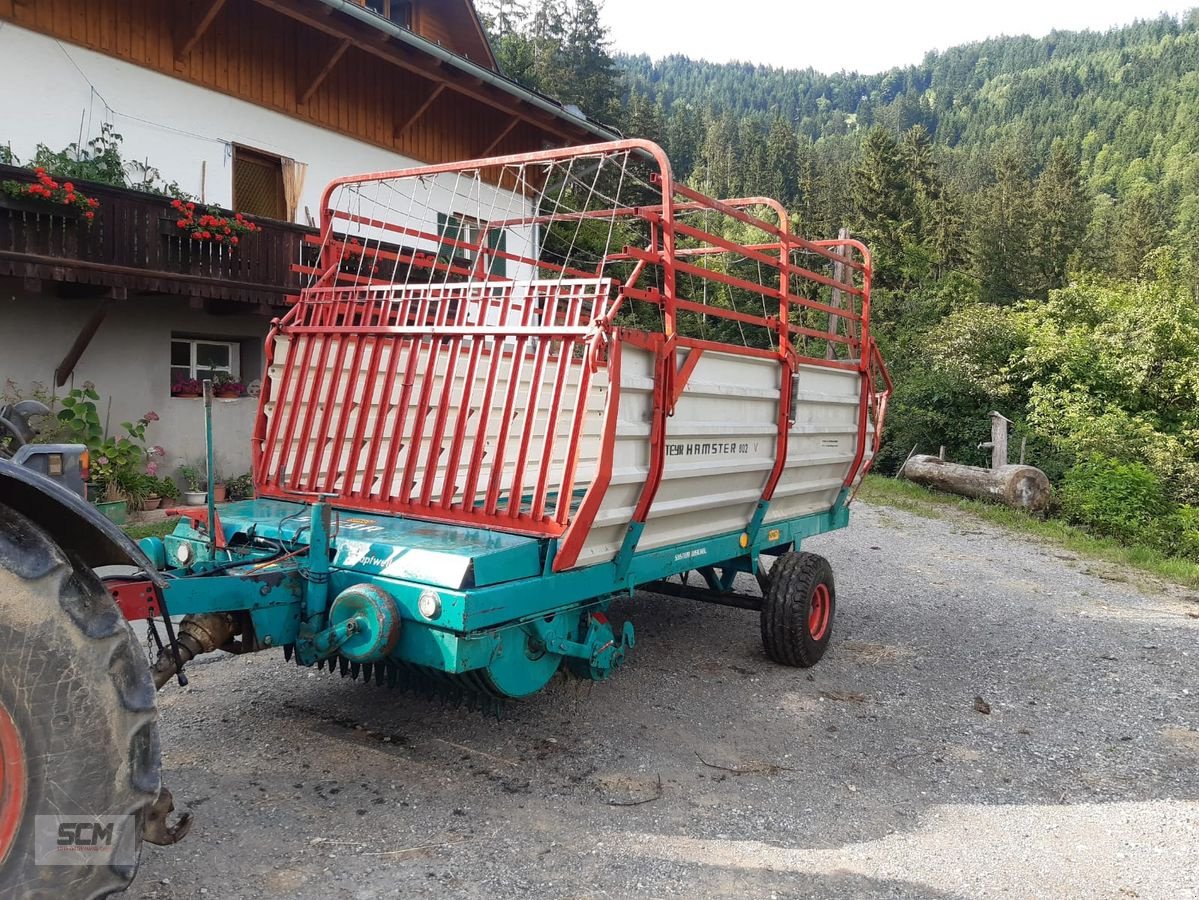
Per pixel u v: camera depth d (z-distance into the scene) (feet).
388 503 13.66
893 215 150.61
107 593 7.75
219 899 9.64
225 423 37.27
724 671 18.78
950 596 27.50
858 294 21.24
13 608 6.96
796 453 18.45
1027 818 12.79
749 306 63.82
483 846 11.09
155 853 10.48
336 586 12.23
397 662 12.89
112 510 29.48
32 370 31.40
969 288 139.13
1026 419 62.85
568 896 10.11
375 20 36.78
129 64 33.78
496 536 12.59
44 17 31.24
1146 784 14.16
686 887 10.43
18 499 7.99
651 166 13.89
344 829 11.33
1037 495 48.93
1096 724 16.83
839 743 15.28
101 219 28.63
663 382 13.30
